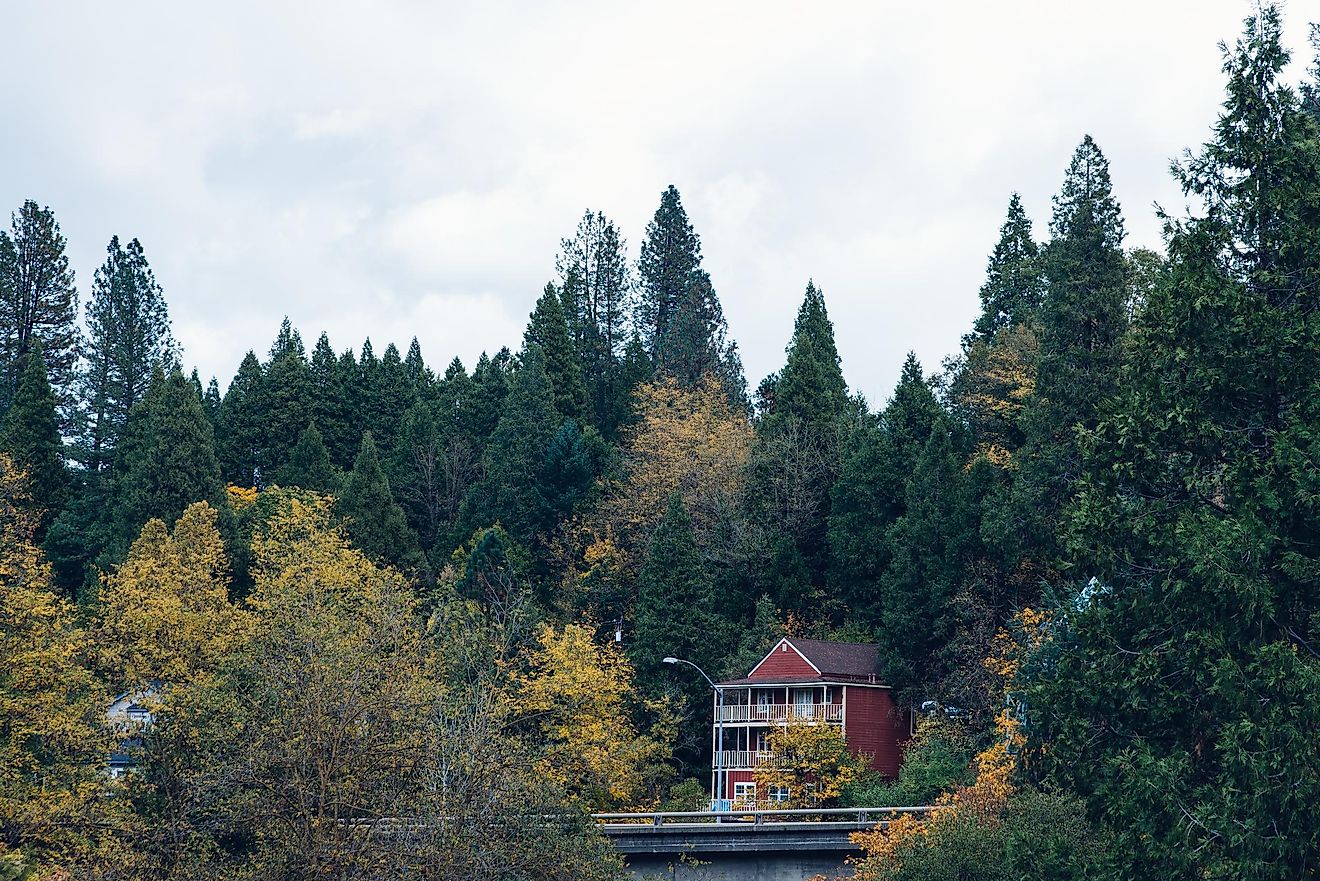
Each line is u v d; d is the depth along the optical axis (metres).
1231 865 22.84
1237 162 27.88
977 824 36.34
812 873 44.78
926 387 85.75
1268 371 25.92
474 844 32.22
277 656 33.59
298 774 31.02
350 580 65.62
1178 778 24.61
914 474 74.38
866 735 67.94
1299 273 26.58
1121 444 27.19
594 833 35.44
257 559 81.94
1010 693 44.59
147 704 54.12
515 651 62.06
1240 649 24.80
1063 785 27.33
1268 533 24.23
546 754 45.75
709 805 61.19
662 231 132.75
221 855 31.72
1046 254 69.81
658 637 72.38
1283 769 22.73
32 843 35.84
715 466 89.31
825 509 85.50
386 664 34.12
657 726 66.75
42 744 41.03
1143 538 26.86
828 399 90.69
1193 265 27.59
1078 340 65.94
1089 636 27.16
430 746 33.12
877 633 72.31
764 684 69.75
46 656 42.44
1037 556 65.06
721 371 120.19
